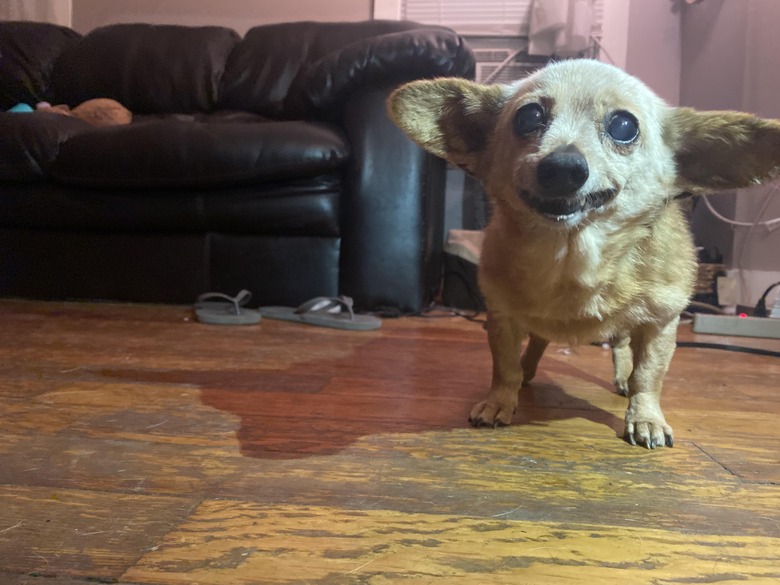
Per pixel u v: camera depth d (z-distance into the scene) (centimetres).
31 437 98
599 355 188
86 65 321
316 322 213
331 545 66
